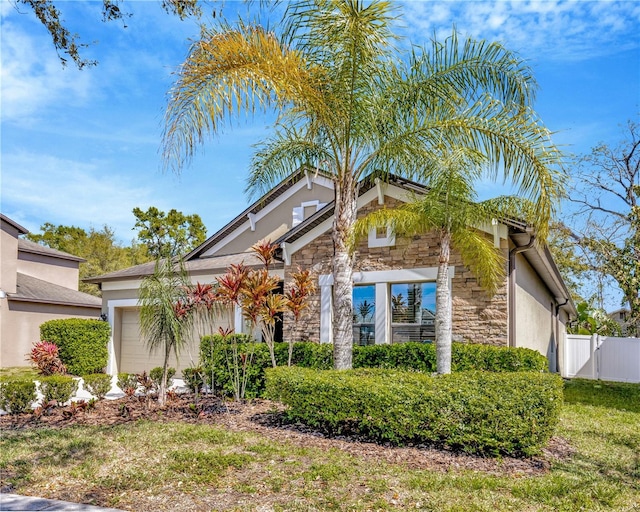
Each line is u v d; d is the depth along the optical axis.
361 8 8.04
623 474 6.17
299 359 11.20
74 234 42.94
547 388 6.81
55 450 6.88
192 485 5.46
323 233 12.73
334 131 9.26
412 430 6.92
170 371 11.52
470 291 10.80
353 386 7.38
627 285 21.98
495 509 4.80
